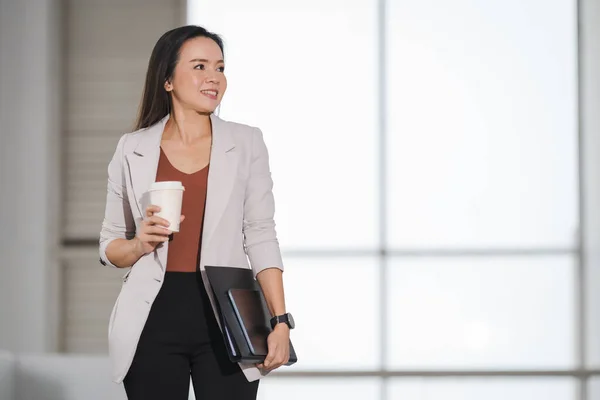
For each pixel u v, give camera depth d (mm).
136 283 3348
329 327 9469
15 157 9594
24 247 9555
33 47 9648
